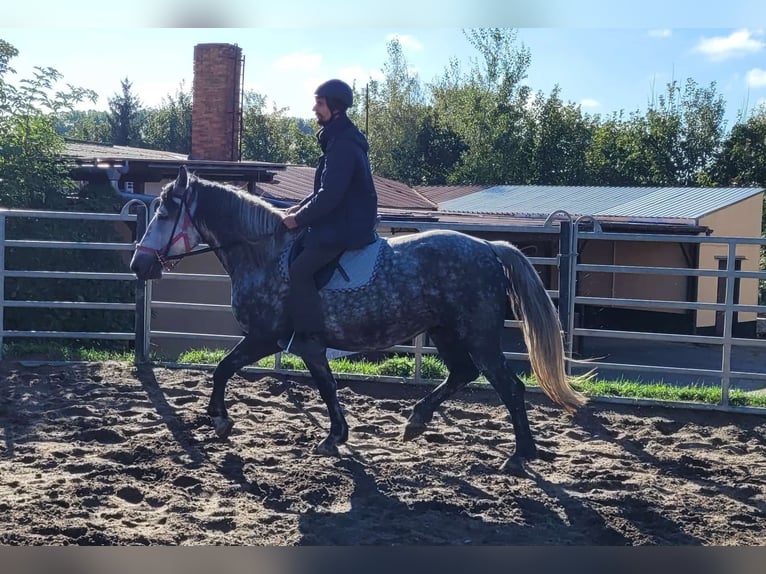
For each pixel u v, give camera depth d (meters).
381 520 4.74
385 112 42.97
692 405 7.65
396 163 42.84
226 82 17.02
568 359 6.41
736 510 5.09
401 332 5.61
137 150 19.75
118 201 13.39
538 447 6.45
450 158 42.50
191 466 5.62
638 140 40.88
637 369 7.92
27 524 4.42
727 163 38.62
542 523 4.77
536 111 40.59
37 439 6.18
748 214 22.31
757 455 6.47
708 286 21.55
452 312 5.55
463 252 5.57
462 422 7.17
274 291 5.63
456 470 5.74
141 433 6.43
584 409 7.60
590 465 5.97
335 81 5.41
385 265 5.51
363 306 5.48
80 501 4.82
